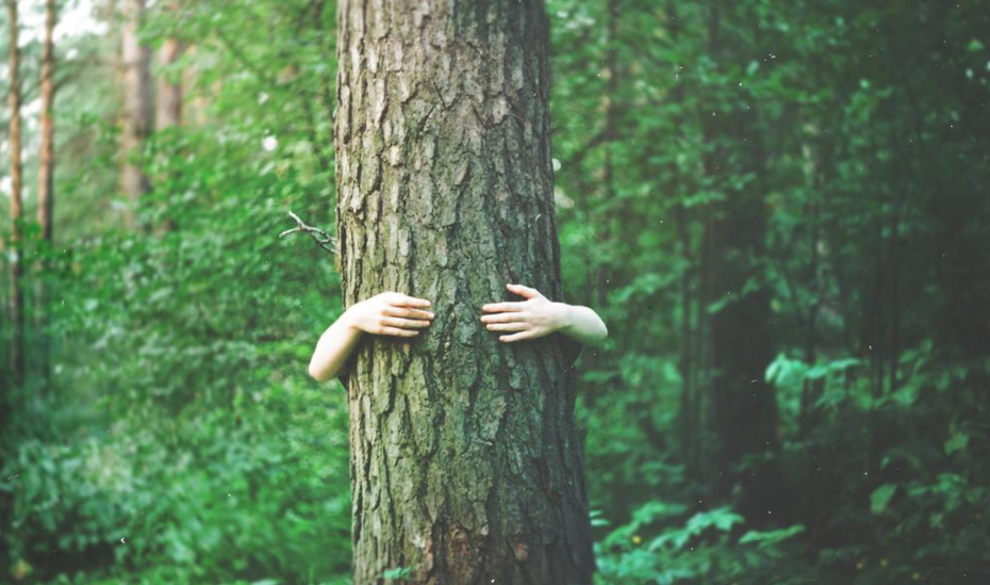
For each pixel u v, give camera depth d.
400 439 2.32
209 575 4.71
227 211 4.73
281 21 5.13
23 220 5.18
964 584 3.48
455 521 2.29
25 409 5.52
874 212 4.27
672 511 4.89
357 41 2.45
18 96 7.25
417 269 2.31
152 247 4.93
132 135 8.51
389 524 2.34
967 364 3.94
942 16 3.97
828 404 4.58
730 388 5.72
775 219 5.82
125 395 5.13
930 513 3.80
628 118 5.75
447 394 2.29
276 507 4.71
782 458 4.87
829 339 5.55
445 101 2.33
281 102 4.84
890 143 4.23
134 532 5.01
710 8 5.20
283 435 4.71
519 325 2.30
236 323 4.74
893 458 3.97
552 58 5.32
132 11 6.00
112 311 4.90
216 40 5.39
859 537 4.13
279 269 4.48
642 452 5.89
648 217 6.30
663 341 6.79
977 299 4.12
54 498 4.91
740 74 4.74
